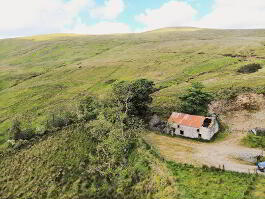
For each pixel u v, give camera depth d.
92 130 72.75
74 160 68.56
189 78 118.94
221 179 44.00
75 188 58.78
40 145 81.81
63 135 82.12
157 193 43.34
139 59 173.88
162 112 83.00
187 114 73.75
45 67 192.62
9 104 129.12
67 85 145.50
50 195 60.62
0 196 66.81
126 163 56.28
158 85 116.44
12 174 73.44
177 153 57.19
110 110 74.38
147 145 61.34
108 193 51.66
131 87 77.69
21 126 101.00
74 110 99.56
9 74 180.25
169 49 196.50
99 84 138.75
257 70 112.00
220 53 160.12
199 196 39.78
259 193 38.94
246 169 47.69
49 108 115.25
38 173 69.56
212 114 74.50
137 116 78.00
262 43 178.00
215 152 57.66
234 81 97.62
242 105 77.62
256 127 66.62
